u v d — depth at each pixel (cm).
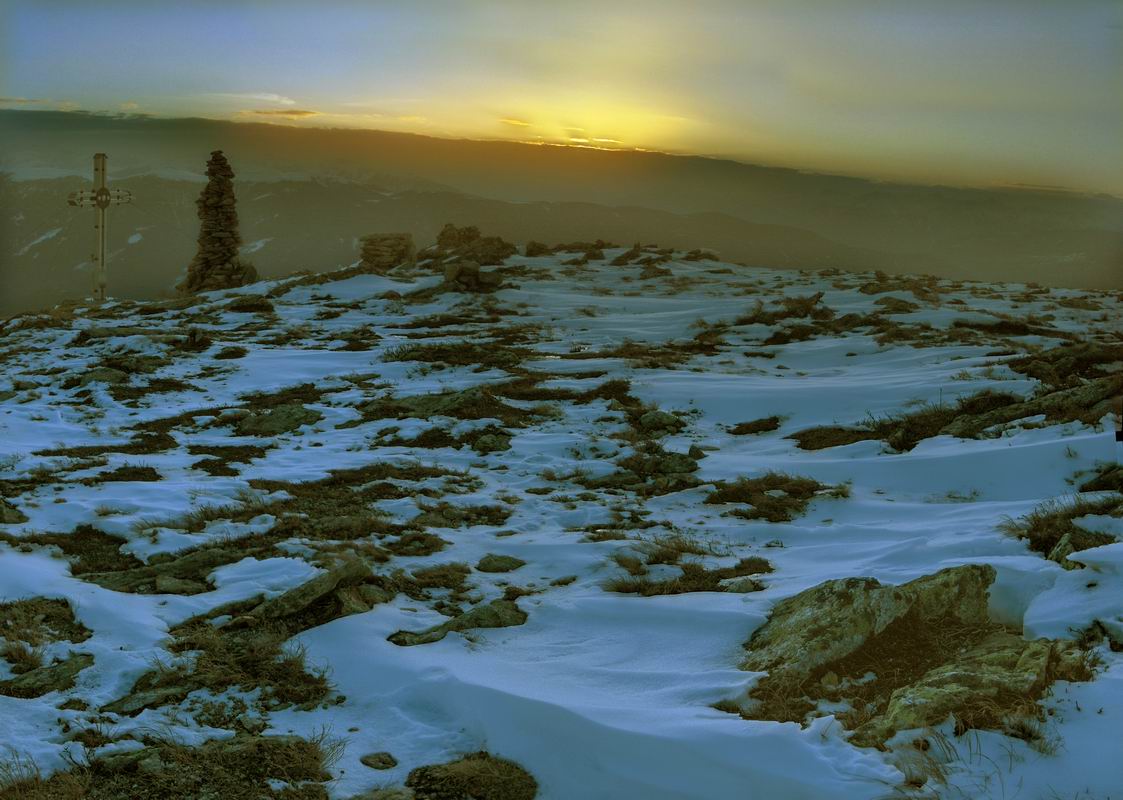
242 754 691
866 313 3225
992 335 2845
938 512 1294
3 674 821
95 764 670
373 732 740
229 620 947
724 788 638
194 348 2891
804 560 1132
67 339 3022
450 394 2130
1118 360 2078
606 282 4381
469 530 1325
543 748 695
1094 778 589
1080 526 1030
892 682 767
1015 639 780
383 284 4291
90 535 1238
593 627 948
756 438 1889
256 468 1658
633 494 1522
